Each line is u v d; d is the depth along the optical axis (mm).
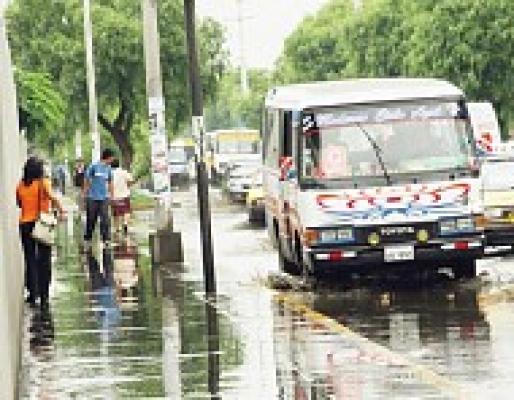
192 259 50594
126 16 102000
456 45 102375
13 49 100812
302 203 39375
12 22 100875
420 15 114188
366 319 33656
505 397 23594
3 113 37938
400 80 41406
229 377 26281
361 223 39031
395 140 39438
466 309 34469
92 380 26500
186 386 25516
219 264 49000
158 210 49344
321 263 39125
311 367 27141
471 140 39625
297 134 39688
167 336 31609
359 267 39250
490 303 35375
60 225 73562
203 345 30156
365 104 39531
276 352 29016
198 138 39188
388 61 132625
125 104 102562
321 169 39281
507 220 43000
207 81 107250
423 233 39156
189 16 38656
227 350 29438
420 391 24359
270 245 56094
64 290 41875
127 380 26328
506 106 102375
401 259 39156
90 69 91562
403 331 31422
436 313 34031
